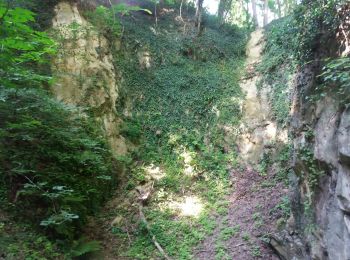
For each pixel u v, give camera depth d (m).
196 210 9.50
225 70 14.36
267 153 10.80
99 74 11.13
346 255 4.17
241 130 11.83
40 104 7.09
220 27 17.06
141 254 7.80
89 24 11.94
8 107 6.65
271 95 11.94
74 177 8.00
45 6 11.27
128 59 12.97
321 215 5.10
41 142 7.17
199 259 7.74
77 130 8.12
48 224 5.99
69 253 6.29
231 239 8.22
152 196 9.77
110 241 8.12
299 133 6.05
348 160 4.16
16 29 4.88
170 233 8.59
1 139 6.55
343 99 4.62
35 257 5.34
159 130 11.91
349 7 4.75
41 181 6.78
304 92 6.12
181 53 14.50
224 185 10.45
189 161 11.01
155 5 15.32
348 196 4.12
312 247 5.36
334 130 4.78
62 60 10.50
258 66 13.41
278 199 9.07
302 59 6.08
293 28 6.32
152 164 10.86
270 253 7.47
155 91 12.87
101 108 10.70
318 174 5.16
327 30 5.39
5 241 5.32
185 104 12.73
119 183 10.00
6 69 5.62
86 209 8.31
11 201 6.25
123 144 10.91
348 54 4.69
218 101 12.87
